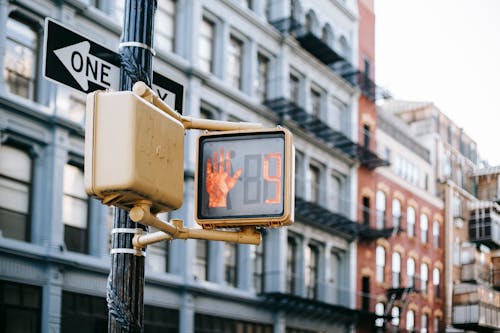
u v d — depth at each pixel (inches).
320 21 1555.1
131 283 185.3
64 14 960.3
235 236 181.0
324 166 1541.6
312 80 1508.4
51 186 932.6
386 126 1854.1
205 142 184.7
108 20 1015.0
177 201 168.1
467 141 2463.1
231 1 1269.7
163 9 1160.8
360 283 1625.2
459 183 2325.3
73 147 968.3
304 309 1398.9
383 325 1691.7
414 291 1724.9
